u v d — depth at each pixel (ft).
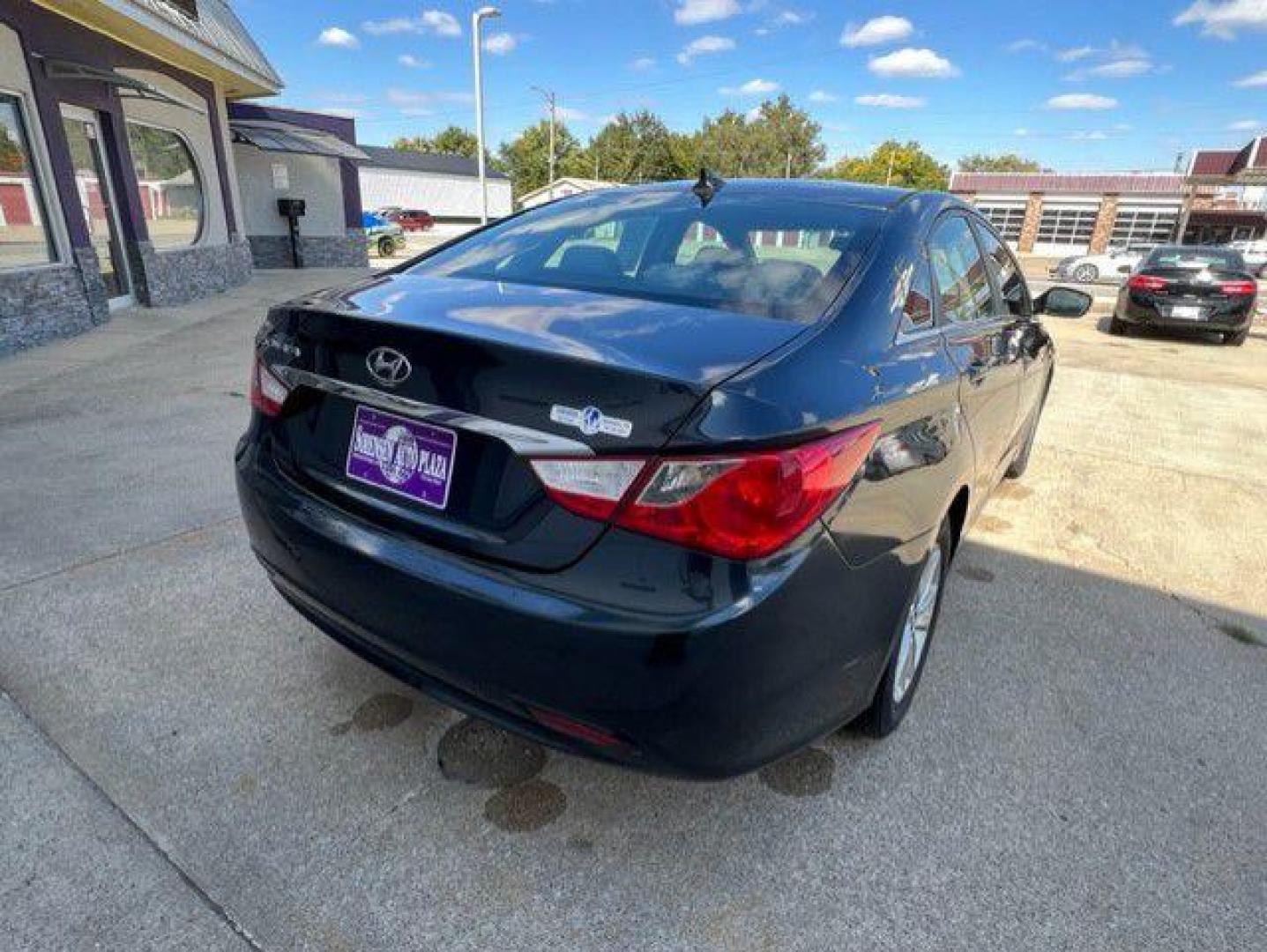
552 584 4.95
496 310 6.07
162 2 30.94
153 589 9.53
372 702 7.65
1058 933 5.56
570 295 6.60
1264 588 11.12
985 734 7.62
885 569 5.76
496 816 6.36
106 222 30.71
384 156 177.99
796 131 251.39
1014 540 12.42
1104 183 129.08
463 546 5.31
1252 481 15.81
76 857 5.79
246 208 56.70
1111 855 6.24
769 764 5.49
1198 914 5.76
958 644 9.24
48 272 24.75
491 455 5.24
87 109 28.76
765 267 6.87
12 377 20.15
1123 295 36.17
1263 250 106.83
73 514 11.57
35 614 8.88
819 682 5.42
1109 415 20.89
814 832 6.34
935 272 7.79
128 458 14.11
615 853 6.06
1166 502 14.42
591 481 4.80
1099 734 7.71
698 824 6.37
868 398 5.57
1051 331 37.19
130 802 6.31
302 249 59.21
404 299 6.57
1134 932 5.60
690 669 4.71
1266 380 26.81
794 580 4.88
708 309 6.24
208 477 13.29
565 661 4.89
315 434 6.37
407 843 6.07
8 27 23.16
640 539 4.74
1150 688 8.55
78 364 22.00
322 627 6.59
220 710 7.45
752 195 8.29
